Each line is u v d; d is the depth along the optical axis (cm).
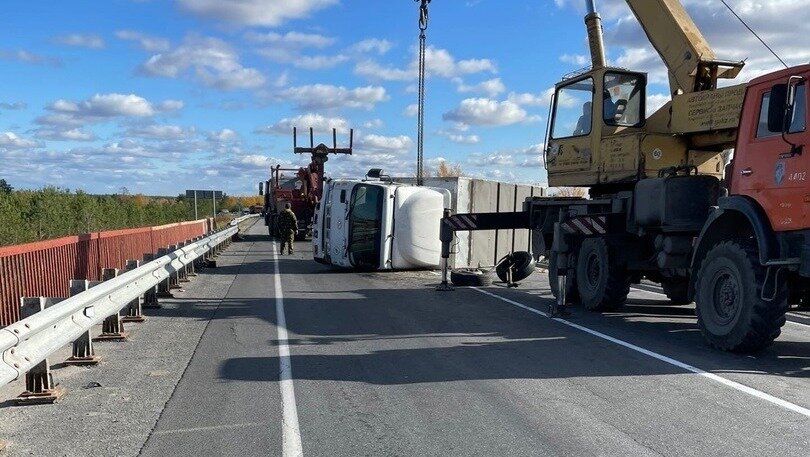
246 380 609
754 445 446
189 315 973
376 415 509
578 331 869
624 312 1052
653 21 1020
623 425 487
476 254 1816
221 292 1243
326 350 738
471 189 1773
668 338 824
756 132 722
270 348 746
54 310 540
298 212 3033
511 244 2052
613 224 1003
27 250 819
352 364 672
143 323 903
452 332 853
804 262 652
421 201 1644
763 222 692
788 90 666
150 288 952
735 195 747
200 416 507
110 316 780
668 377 626
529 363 680
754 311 688
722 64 963
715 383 604
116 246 1253
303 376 623
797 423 491
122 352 725
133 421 496
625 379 618
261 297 1179
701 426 484
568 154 1131
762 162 707
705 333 759
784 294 688
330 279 1496
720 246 745
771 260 677
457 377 622
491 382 604
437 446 445
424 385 593
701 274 773
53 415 510
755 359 704
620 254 1005
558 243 1002
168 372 638
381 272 1662
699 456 426
